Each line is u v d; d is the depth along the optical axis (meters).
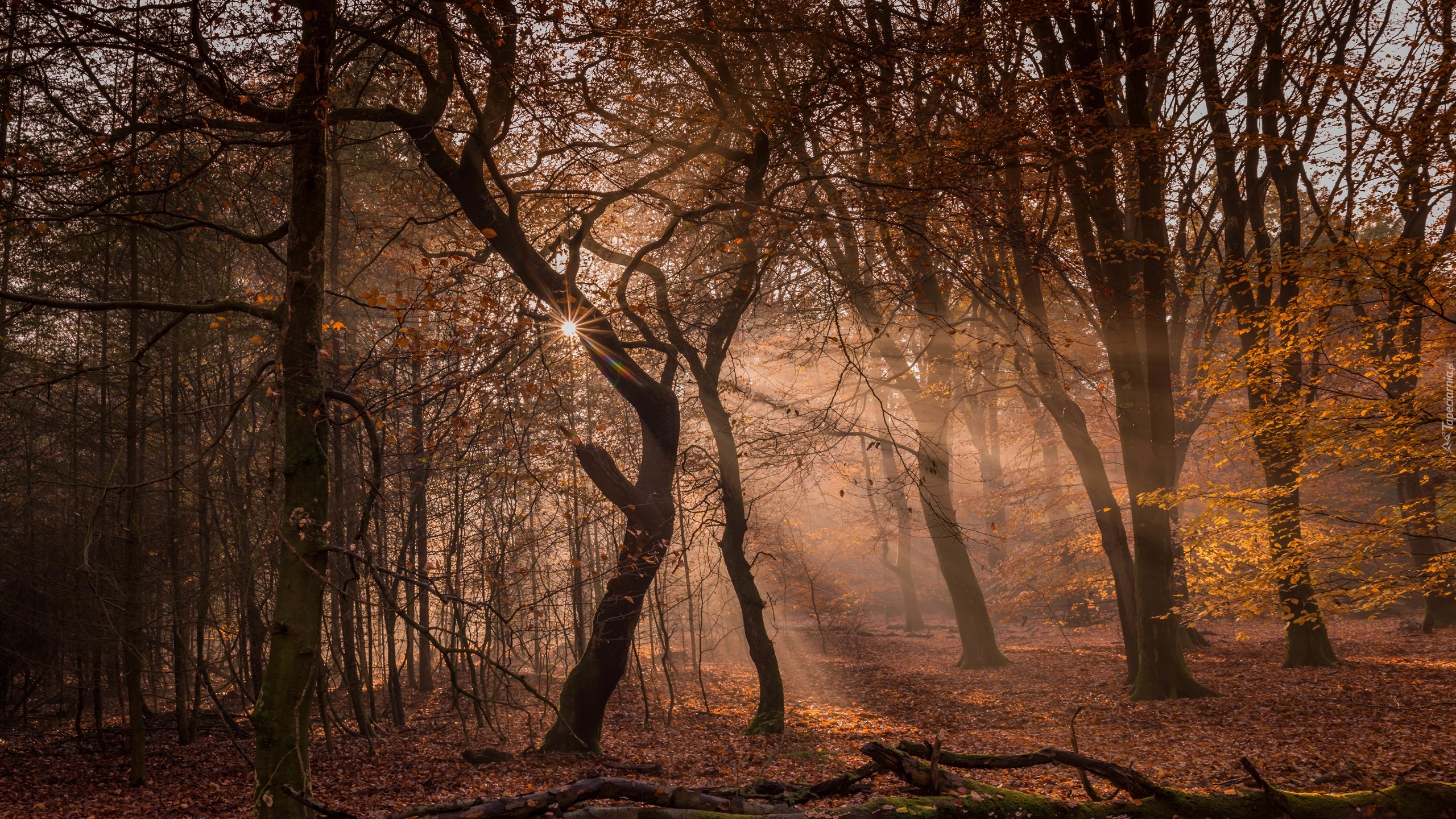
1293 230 14.51
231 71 7.58
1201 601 12.12
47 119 7.98
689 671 23.72
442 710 17.70
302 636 5.44
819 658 25.59
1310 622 15.37
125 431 11.83
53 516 15.42
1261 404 11.03
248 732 15.91
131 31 6.60
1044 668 19.33
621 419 15.81
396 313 6.89
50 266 12.55
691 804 4.42
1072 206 14.66
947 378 19.00
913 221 10.35
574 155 9.97
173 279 13.20
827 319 12.45
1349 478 20.58
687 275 13.50
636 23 9.37
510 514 15.02
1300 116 12.56
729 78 10.12
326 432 5.80
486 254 10.41
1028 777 8.84
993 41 12.48
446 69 9.91
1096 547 18.59
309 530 5.47
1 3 6.18
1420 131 9.66
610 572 12.16
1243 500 10.88
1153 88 15.19
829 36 9.70
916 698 16.75
